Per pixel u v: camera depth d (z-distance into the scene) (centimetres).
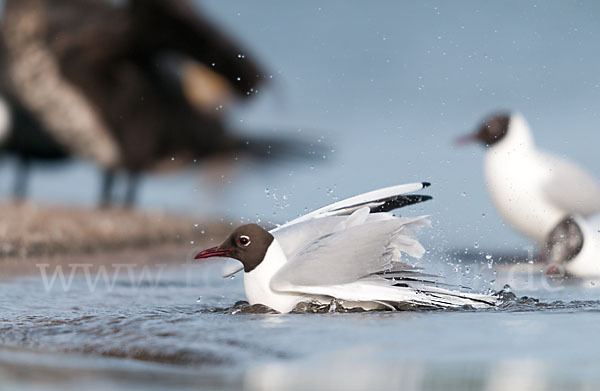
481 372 554
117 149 1725
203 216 1584
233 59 1670
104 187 1734
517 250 1326
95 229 1397
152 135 1722
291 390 527
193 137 1744
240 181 1728
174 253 1326
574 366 566
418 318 732
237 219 1567
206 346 631
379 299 782
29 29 1708
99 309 852
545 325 694
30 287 1013
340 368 568
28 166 1797
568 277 1162
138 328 696
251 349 619
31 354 649
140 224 1467
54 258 1249
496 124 1466
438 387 526
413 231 836
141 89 1712
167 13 1616
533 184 1421
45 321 754
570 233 1245
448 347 615
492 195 1455
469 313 772
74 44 1691
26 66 1716
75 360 629
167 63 1709
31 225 1384
